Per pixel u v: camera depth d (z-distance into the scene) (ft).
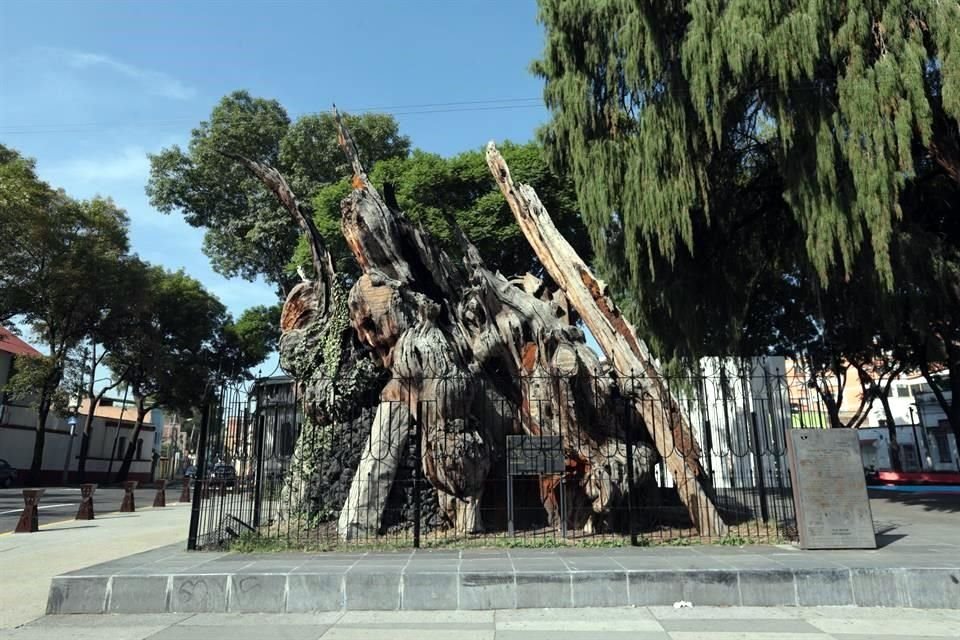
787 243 51.98
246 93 99.25
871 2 34.24
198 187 99.40
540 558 21.70
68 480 125.90
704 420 35.81
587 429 28.99
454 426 28.40
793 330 69.51
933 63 35.37
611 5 43.04
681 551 23.17
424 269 35.96
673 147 40.42
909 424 139.13
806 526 23.38
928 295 42.19
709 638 15.58
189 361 131.34
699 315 48.65
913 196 45.91
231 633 16.39
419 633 16.24
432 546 24.77
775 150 39.88
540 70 49.80
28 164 98.58
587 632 16.20
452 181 68.13
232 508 29.60
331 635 16.08
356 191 34.24
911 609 18.52
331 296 37.22
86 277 103.35
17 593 21.42
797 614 17.89
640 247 44.16
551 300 36.29
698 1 38.09
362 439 31.78
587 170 45.42
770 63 35.78
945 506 43.50
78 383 113.60
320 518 30.40
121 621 17.71
